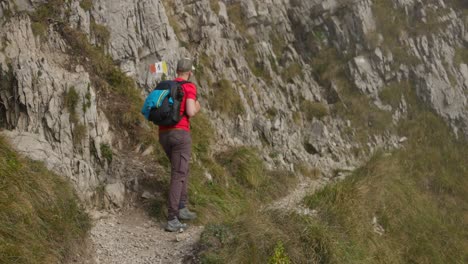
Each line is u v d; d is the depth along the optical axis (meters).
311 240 4.72
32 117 5.34
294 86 9.74
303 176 7.98
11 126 5.33
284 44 10.59
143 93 6.99
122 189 5.47
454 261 7.37
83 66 6.36
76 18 6.75
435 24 11.45
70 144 5.39
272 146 8.11
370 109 10.04
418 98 10.60
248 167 6.92
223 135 7.51
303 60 10.62
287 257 4.43
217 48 8.94
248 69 9.05
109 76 6.55
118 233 4.95
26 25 6.12
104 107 6.11
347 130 9.54
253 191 6.75
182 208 5.29
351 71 10.38
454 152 10.03
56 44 6.32
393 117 10.22
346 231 5.58
